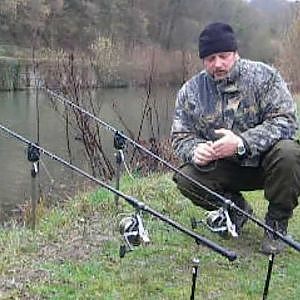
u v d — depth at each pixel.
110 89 20.81
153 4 44.84
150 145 9.30
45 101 25.19
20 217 7.43
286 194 3.99
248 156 3.98
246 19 42.59
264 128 3.96
